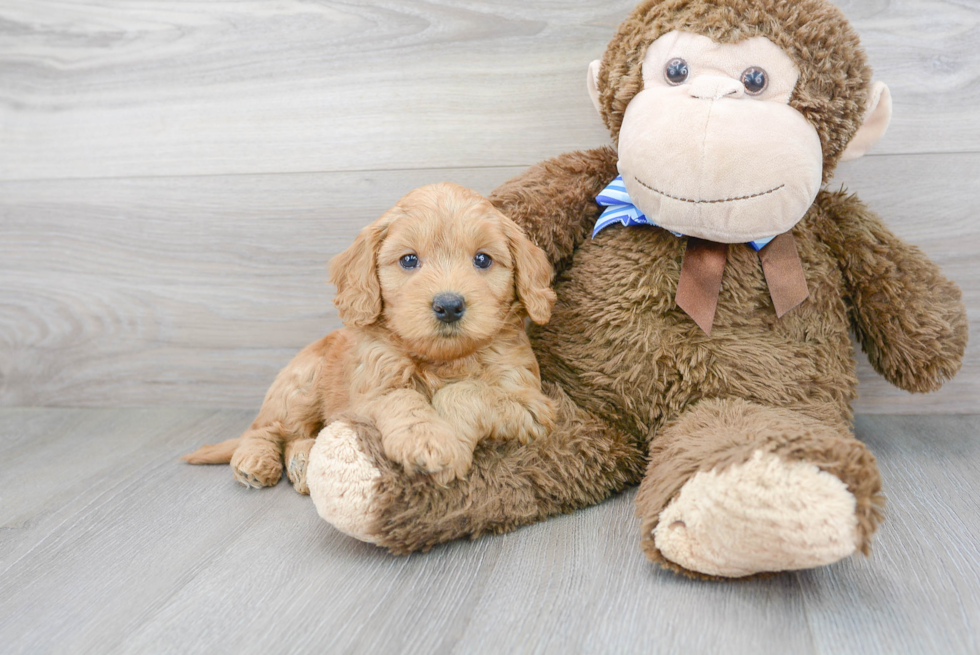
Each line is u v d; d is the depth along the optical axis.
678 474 1.20
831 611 1.10
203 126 2.11
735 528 1.08
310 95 2.05
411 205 1.43
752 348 1.48
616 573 1.23
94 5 2.10
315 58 2.04
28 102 2.18
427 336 1.32
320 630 1.10
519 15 1.94
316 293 2.15
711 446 1.20
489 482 1.36
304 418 1.73
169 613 1.16
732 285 1.49
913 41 1.81
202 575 1.28
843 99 1.41
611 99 1.57
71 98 2.16
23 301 2.28
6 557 1.38
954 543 1.29
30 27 2.14
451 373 1.45
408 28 1.99
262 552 1.36
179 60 2.09
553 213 1.63
